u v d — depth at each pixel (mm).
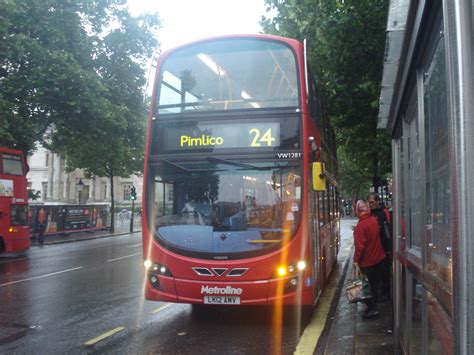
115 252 20750
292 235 7051
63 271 14195
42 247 24312
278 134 7410
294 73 7590
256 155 7383
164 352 6137
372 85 9227
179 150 7617
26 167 19094
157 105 7855
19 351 6207
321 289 8734
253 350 6184
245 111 7539
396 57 4129
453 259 1690
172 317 8133
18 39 18453
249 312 8414
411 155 4418
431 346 2945
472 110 1641
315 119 8406
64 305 9164
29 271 14273
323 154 9672
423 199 3166
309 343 6438
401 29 3512
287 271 6941
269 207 7180
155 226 7426
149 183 7590
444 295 2258
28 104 19906
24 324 7676
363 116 11328
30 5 19688
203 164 7504
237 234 7109
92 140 22094
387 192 21016
